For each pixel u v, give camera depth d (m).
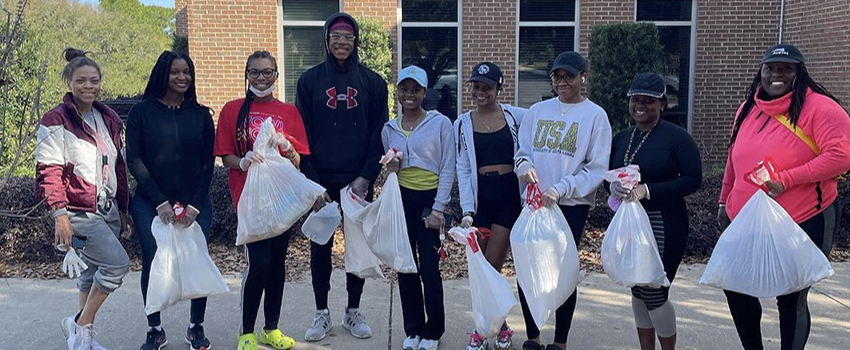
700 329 4.39
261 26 10.66
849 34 9.38
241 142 3.88
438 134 3.94
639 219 3.34
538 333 3.91
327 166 4.11
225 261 6.07
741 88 11.04
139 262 6.00
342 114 4.07
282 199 3.71
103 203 3.66
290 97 10.98
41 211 5.85
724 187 3.72
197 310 4.06
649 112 3.43
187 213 3.70
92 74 3.57
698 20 10.95
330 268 4.33
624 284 3.36
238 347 3.96
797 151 3.15
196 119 3.86
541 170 3.66
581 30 10.86
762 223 3.12
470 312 4.78
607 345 4.16
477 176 3.86
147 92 3.83
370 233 3.91
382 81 4.21
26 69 6.83
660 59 10.22
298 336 4.34
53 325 4.53
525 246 3.51
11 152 6.50
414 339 4.09
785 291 3.11
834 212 3.29
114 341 4.24
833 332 4.30
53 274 5.70
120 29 22.06
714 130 11.13
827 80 9.84
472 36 10.81
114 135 3.81
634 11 10.86
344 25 4.02
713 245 6.06
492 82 3.75
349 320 4.39
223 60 10.62
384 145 4.07
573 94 3.64
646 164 3.42
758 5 10.88
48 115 3.48
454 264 5.95
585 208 3.72
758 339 3.47
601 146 3.58
